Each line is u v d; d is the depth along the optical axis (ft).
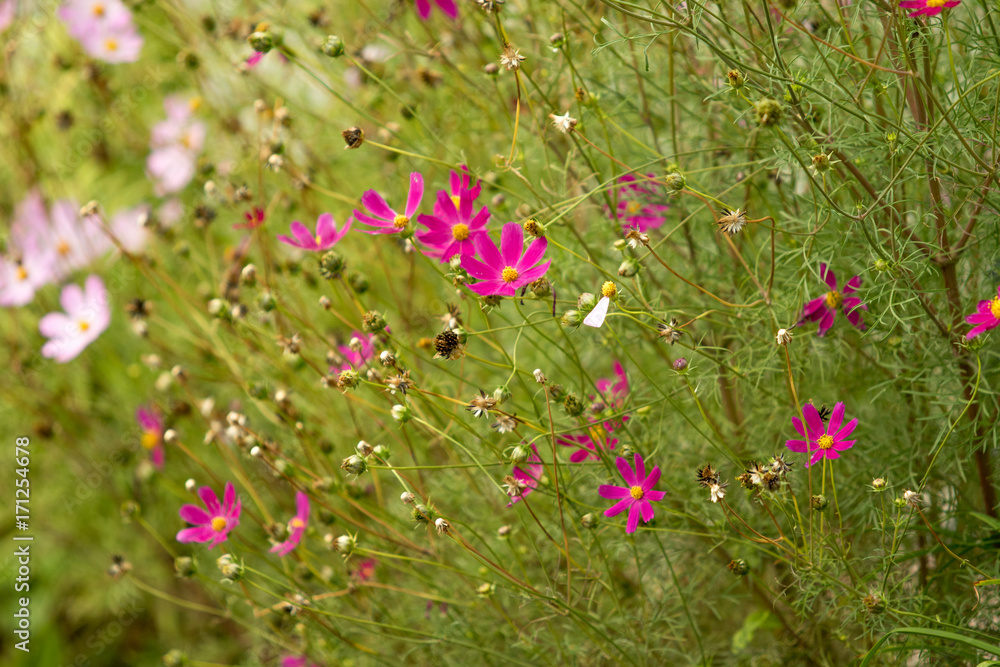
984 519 5.83
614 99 6.36
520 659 6.34
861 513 6.07
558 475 5.98
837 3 5.55
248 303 6.93
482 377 6.97
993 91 5.78
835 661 6.25
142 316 6.81
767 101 5.41
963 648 5.82
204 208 6.89
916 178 5.74
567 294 6.37
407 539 6.35
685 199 6.22
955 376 5.84
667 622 6.29
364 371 6.05
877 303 5.91
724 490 5.67
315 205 6.97
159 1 7.05
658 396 6.29
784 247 6.09
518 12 6.57
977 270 5.96
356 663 6.56
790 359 6.09
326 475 6.61
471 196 5.83
